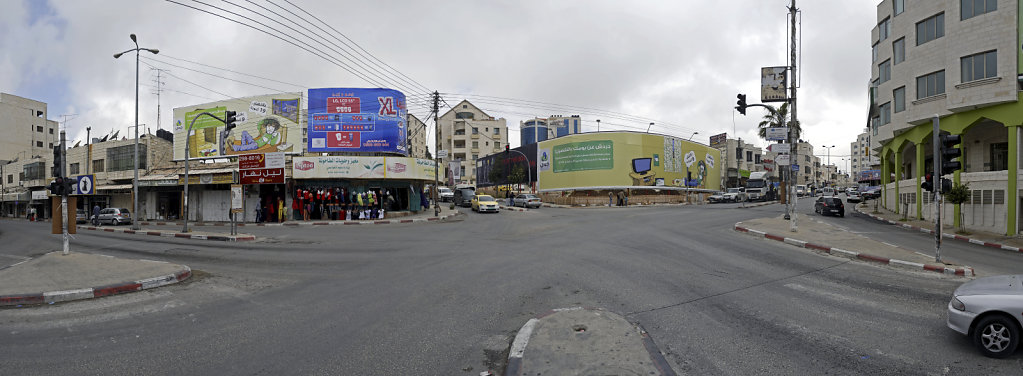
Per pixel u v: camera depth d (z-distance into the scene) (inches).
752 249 544.1
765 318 258.5
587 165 2090.3
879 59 1144.2
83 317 281.9
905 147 1170.6
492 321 260.4
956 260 485.7
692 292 323.3
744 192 2123.5
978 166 906.1
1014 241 653.3
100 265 431.8
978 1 767.1
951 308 215.5
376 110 1178.0
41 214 1989.4
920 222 906.1
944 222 850.8
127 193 1462.8
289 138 1189.7
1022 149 721.0
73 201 502.0
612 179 2049.7
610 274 391.2
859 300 300.2
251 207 1160.2
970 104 767.7
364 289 352.5
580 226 882.8
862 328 238.8
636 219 1031.0
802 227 772.0
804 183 3769.7
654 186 2170.3
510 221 1065.5
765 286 343.6
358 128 1168.8
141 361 203.6
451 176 2578.7
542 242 637.9
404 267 453.1
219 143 1242.6
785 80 764.6
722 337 225.9
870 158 1865.2
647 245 581.0
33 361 204.8
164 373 189.9
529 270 417.4
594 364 182.7
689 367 189.2
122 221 1280.8
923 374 181.3
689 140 2461.9
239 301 320.5
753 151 3284.9
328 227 966.4
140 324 264.7
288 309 295.0
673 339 223.5
